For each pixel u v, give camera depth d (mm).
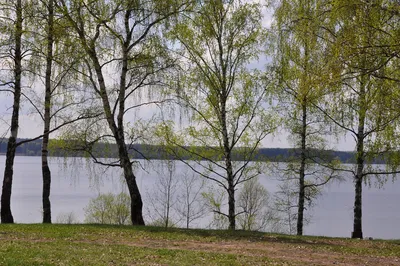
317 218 44875
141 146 18156
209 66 19078
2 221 17609
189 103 18672
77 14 15781
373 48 9930
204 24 18688
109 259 9891
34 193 63000
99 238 13242
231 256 11086
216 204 24391
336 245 13875
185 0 17484
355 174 17922
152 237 13875
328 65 10570
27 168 117125
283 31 14992
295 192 21641
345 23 10664
